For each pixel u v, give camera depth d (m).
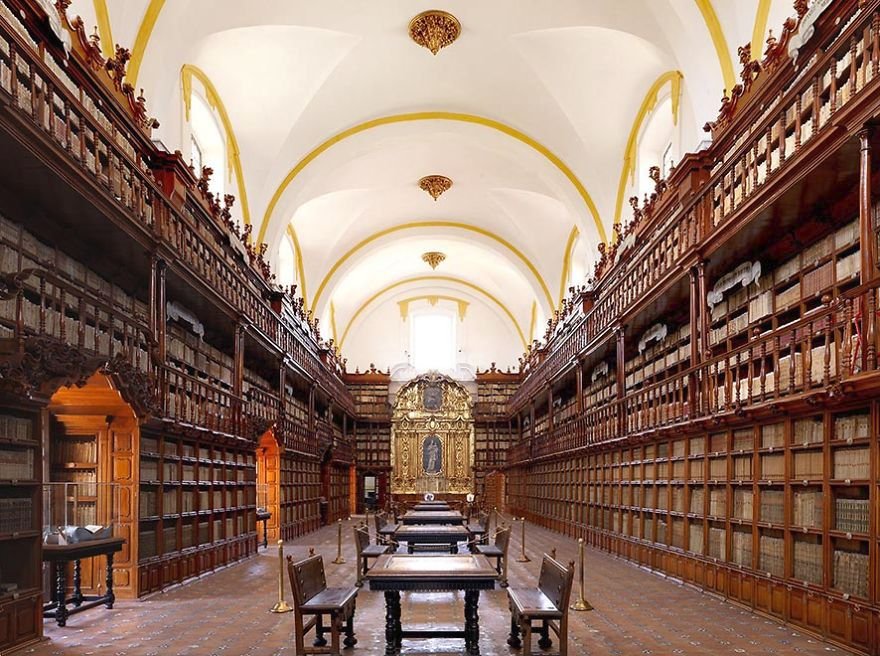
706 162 13.04
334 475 32.12
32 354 7.34
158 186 11.64
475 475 39.28
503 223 30.55
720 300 13.36
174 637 8.02
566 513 22.91
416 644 7.66
